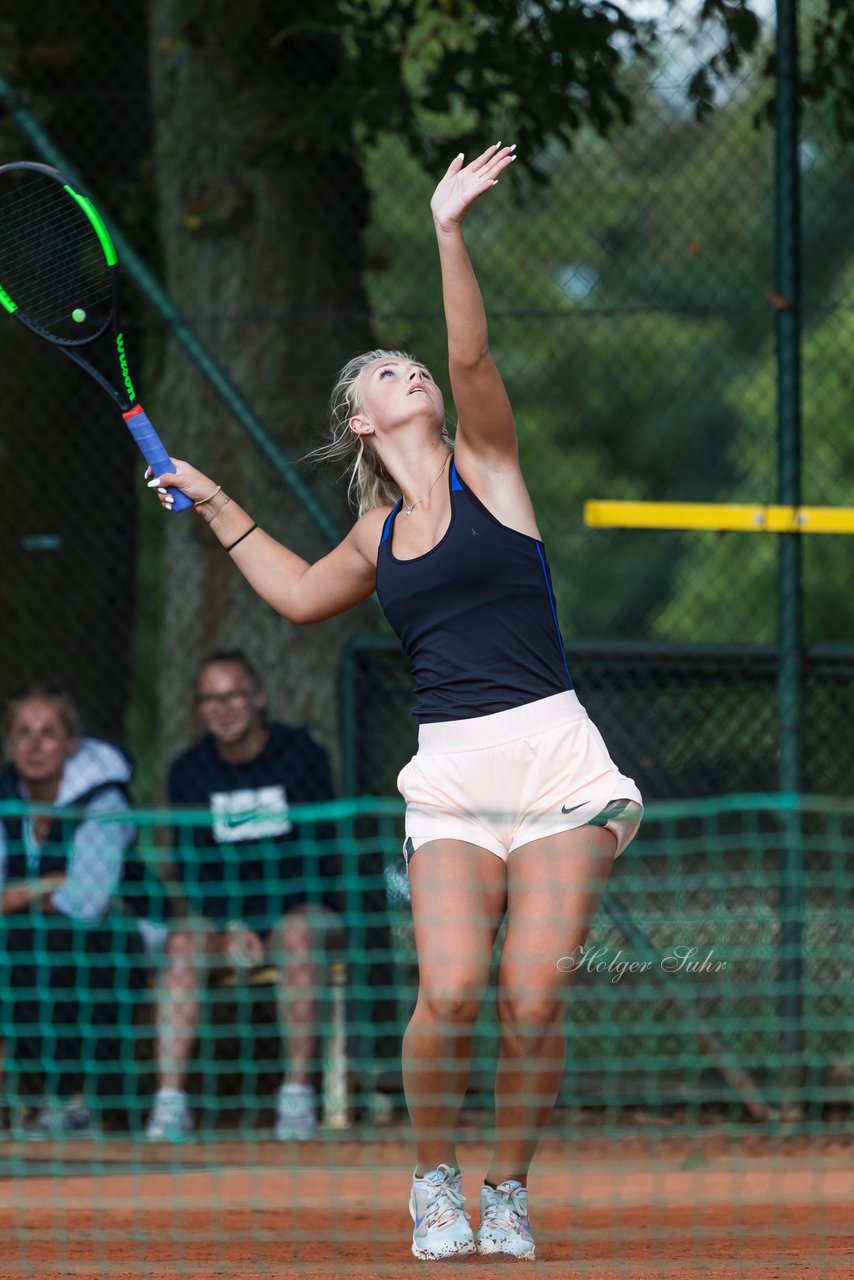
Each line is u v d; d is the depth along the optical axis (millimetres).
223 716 22359
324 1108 21969
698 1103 22266
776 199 22094
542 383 61594
